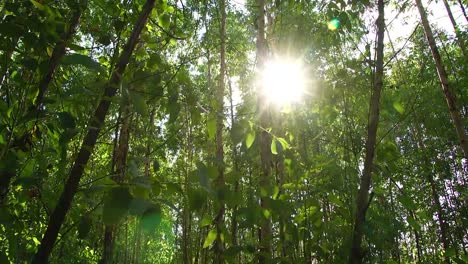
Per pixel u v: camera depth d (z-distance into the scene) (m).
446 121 8.95
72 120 1.25
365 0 2.39
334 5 2.37
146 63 1.60
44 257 1.15
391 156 2.47
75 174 1.21
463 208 8.89
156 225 0.96
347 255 2.21
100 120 1.25
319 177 2.42
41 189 1.36
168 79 1.46
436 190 9.32
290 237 2.14
